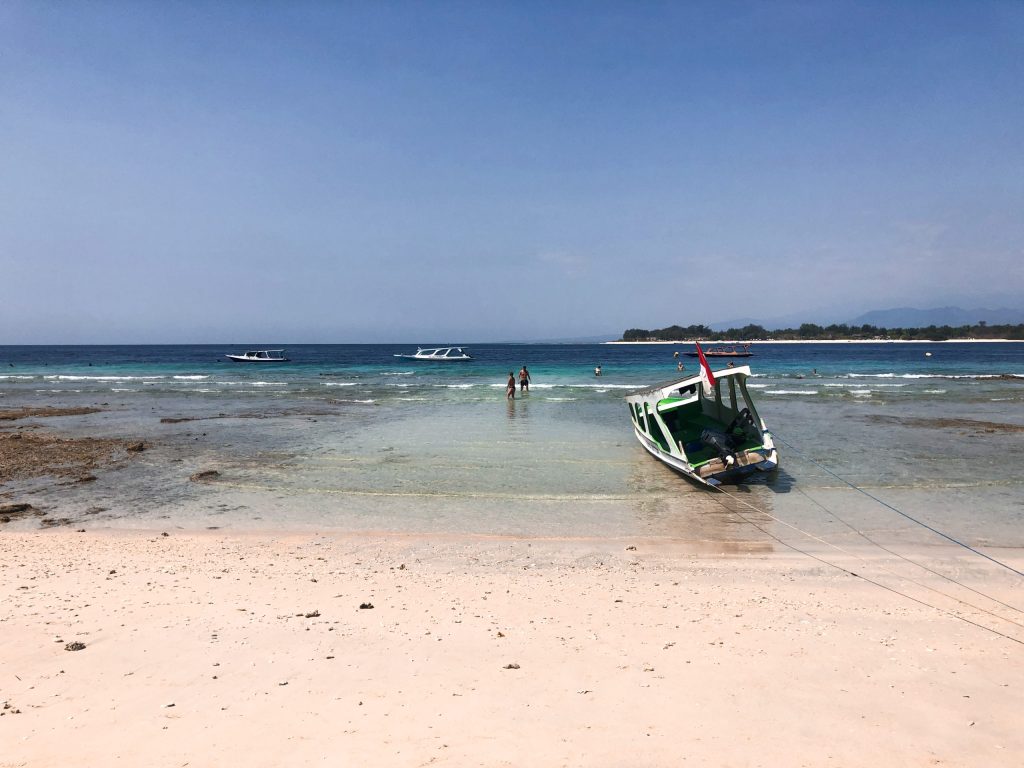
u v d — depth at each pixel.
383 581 9.23
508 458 19.06
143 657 6.36
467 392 40.44
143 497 14.87
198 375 60.03
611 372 61.31
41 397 38.75
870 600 8.50
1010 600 8.51
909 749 4.76
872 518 12.82
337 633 7.07
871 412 28.41
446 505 14.05
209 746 4.66
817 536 11.74
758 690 5.72
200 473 17.22
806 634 7.18
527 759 4.50
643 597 8.57
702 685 5.81
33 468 18.08
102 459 19.28
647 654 6.55
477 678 5.92
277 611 7.82
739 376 16.58
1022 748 4.80
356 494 15.05
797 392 37.22
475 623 7.46
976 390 38.38
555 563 10.29
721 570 9.90
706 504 14.03
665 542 11.46
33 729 4.90
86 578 9.12
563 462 18.47
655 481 16.17
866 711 5.36
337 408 32.25
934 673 6.15
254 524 12.68
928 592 8.86
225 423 26.98
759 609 8.09
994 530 11.94
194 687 5.69
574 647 6.72
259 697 5.50
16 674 5.93
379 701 5.43
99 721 5.05
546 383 47.19
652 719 5.15
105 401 36.34
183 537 11.77
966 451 19.47
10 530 12.27
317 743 4.71
